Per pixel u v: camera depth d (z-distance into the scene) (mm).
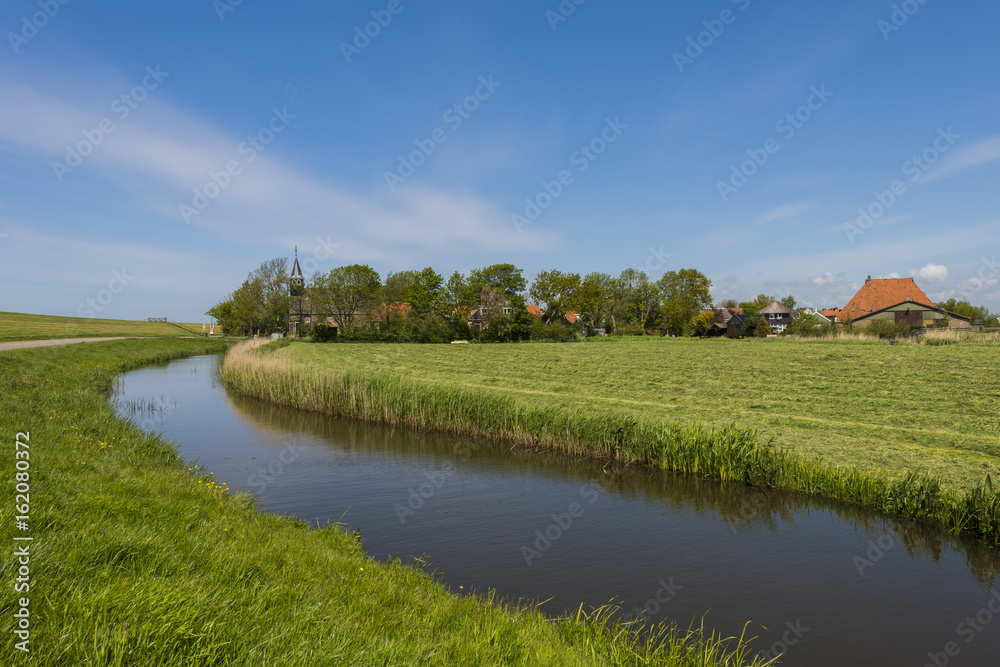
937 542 8750
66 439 9562
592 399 19797
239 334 96688
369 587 5449
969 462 11406
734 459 12445
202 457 14891
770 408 17688
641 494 11820
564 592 7410
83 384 22844
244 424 19688
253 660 3092
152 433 14000
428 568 8125
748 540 9164
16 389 14938
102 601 3289
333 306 76062
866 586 7480
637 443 14250
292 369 25109
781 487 11617
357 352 47969
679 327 85438
